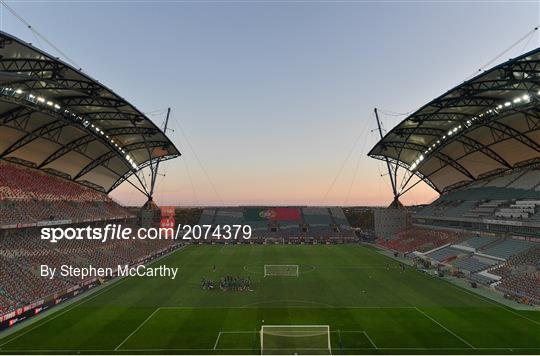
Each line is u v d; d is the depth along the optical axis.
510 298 41.41
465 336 29.36
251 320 34.00
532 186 68.25
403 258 75.81
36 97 49.09
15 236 51.69
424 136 82.81
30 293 38.84
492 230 67.56
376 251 88.50
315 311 37.00
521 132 65.12
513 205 65.12
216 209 139.62
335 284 50.38
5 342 28.50
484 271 52.44
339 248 95.25
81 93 51.22
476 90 52.16
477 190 85.88
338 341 28.27
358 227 150.12
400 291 45.81
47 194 64.62
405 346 27.23
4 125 54.12
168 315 35.75
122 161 91.25
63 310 37.72
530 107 54.34
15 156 64.50
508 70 45.03
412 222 107.88
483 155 80.94
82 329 31.62
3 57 39.22
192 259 75.38
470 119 68.06
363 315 35.44
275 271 60.84
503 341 28.17
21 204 54.59
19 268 44.16
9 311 32.75
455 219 80.44
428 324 32.50
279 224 126.44
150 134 76.25
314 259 74.94
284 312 36.66
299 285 49.78
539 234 55.00
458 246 70.31
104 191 98.94
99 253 63.09
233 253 85.06
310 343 27.64
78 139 69.75
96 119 64.50
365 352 26.09
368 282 51.59
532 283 42.88
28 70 40.72
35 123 57.59
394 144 91.38
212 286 48.19
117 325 32.72
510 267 50.28
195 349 26.88
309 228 123.44
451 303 39.75
